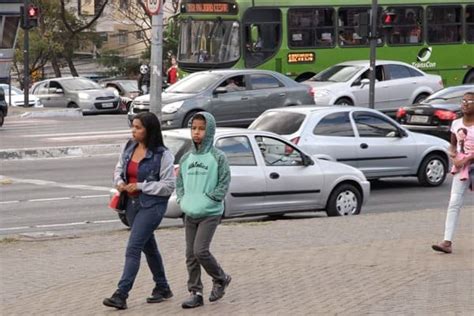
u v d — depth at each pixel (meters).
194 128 15.27
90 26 100.62
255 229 23.31
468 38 58.88
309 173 25.78
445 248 19.11
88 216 27.11
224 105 43.03
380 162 31.50
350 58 55.81
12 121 56.09
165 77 86.88
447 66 58.44
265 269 18.11
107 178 34.78
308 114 30.67
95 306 15.62
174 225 25.55
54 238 23.14
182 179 15.40
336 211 26.33
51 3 97.50
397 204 29.44
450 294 15.62
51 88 69.94
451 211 19.06
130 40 115.88
